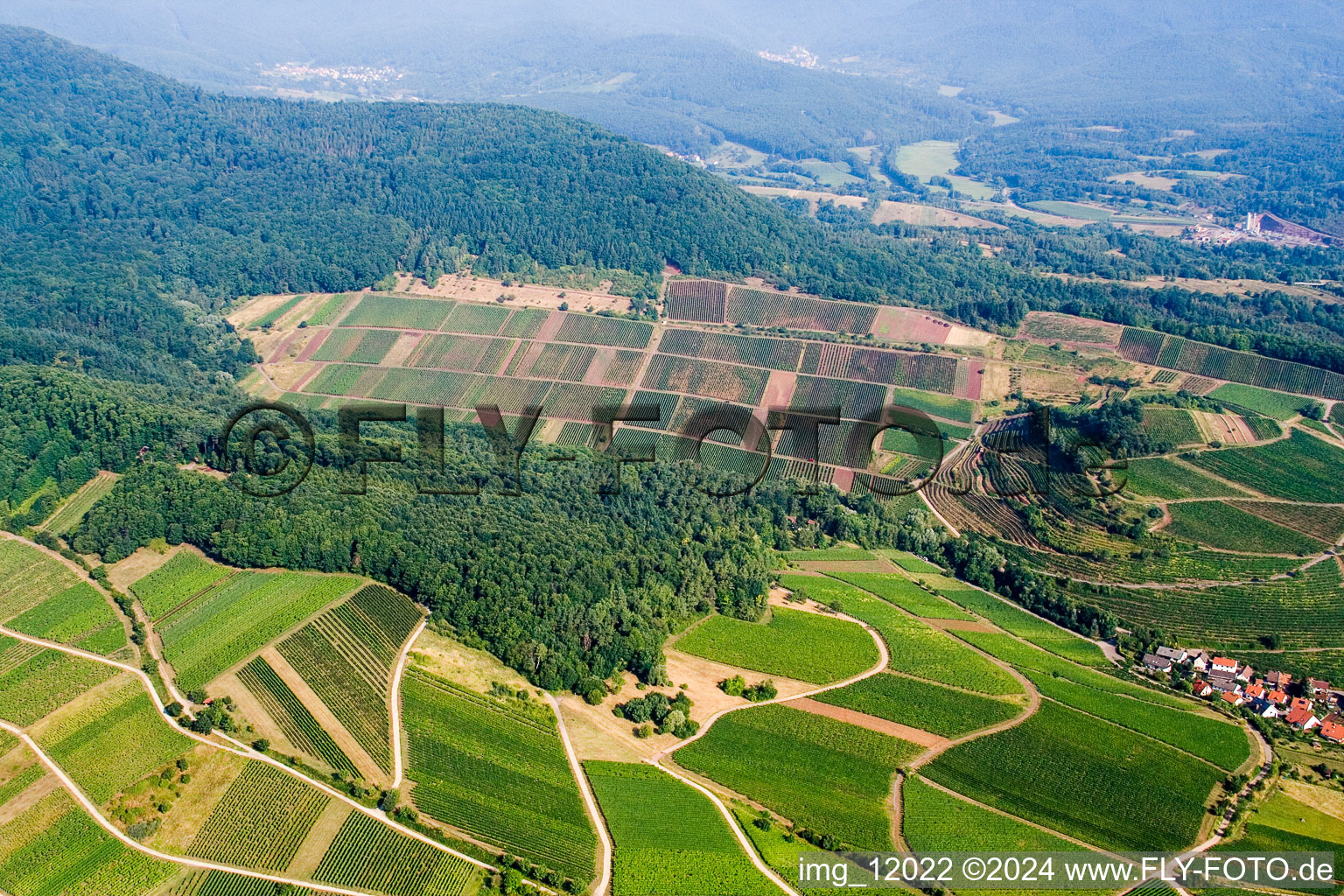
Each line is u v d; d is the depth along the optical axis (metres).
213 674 174.75
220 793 149.75
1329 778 171.00
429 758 159.62
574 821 150.88
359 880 137.88
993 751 171.62
